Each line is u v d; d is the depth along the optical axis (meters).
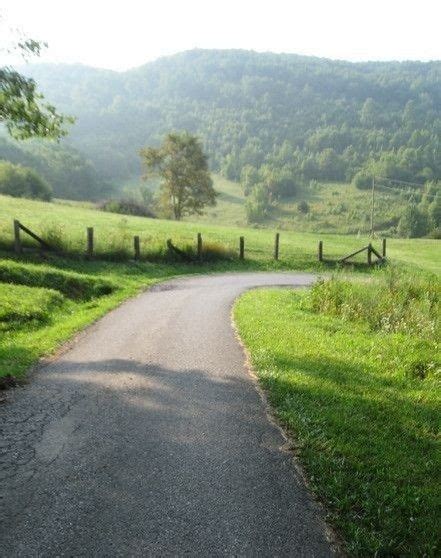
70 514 4.59
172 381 8.30
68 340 10.95
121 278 20.92
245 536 4.41
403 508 4.97
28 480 5.13
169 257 27.56
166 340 11.09
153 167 82.75
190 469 5.45
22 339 10.76
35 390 7.72
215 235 39.72
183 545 4.25
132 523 4.50
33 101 15.73
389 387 8.58
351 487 5.21
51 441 6.01
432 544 4.47
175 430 6.41
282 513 4.75
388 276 18.09
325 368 9.15
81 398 7.43
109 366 9.06
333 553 4.28
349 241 49.19
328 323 13.47
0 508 4.65
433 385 8.97
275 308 15.24
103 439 6.09
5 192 89.19
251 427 6.57
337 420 6.73
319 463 5.61
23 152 165.00
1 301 12.90
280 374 8.51
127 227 37.41
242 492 5.05
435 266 38.56
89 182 187.62
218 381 8.36
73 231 25.77
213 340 11.16
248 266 30.75
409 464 5.80
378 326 13.91
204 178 81.81
